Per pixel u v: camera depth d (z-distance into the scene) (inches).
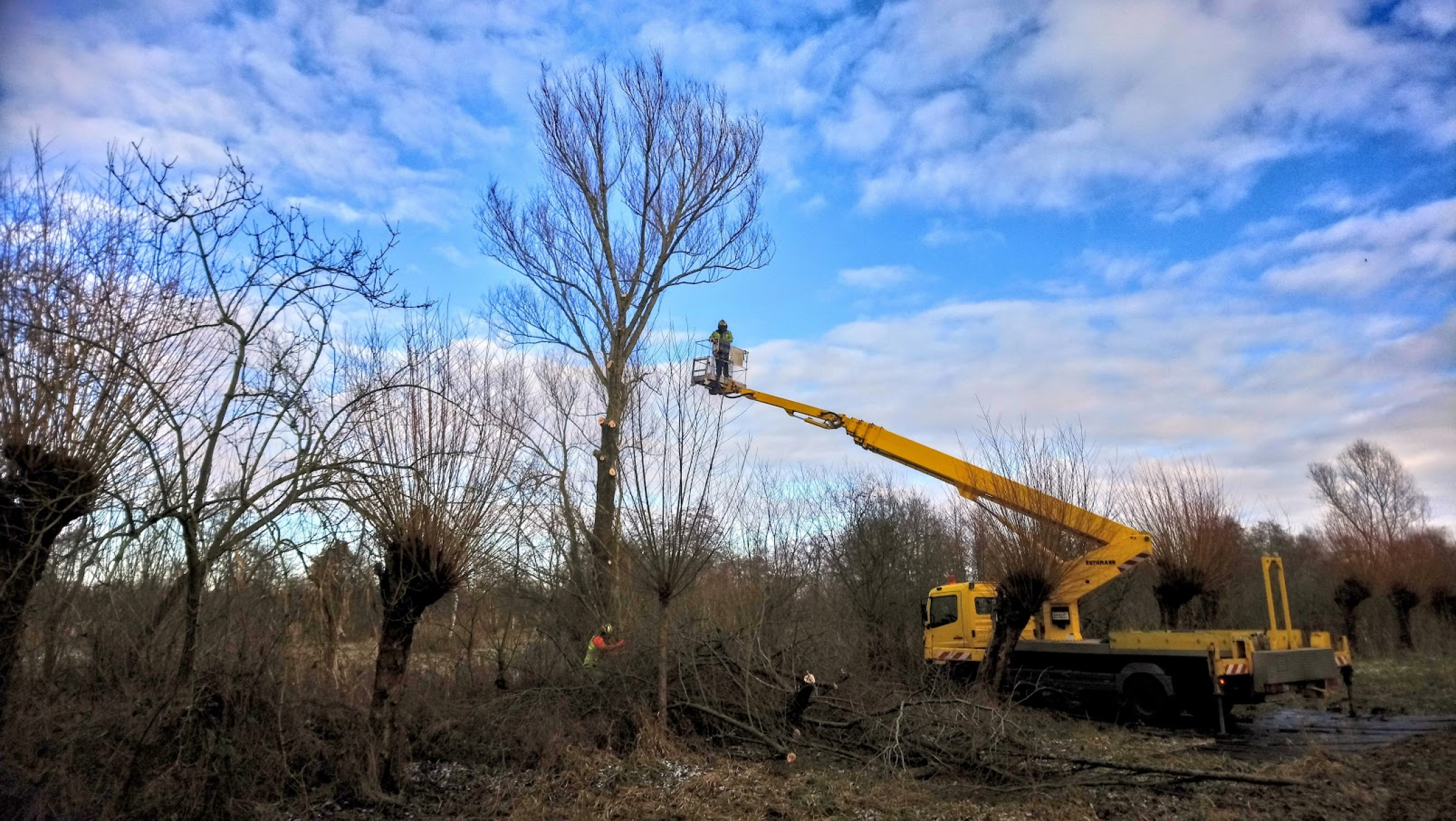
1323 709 601.0
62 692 282.7
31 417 246.8
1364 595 1220.5
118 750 269.3
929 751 357.4
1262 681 487.2
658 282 669.9
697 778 339.9
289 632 319.3
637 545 412.2
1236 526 769.6
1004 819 292.4
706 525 417.4
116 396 264.5
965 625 618.8
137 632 299.4
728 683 426.3
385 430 327.3
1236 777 326.6
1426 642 1309.1
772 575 541.3
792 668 441.7
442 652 446.6
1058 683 568.7
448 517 327.3
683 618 446.3
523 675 444.5
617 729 401.1
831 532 765.9
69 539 276.1
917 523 826.8
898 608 719.7
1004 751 350.0
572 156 665.0
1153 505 748.0
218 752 283.0
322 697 331.3
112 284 269.4
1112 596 872.3
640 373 471.5
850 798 314.5
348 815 303.0
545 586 472.4
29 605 259.0
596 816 300.4
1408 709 584.4
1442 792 316.8
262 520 304.8
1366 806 300.2
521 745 374.3
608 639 442.3
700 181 685.3
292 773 297.7
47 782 260.1
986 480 577.0
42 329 242.8
